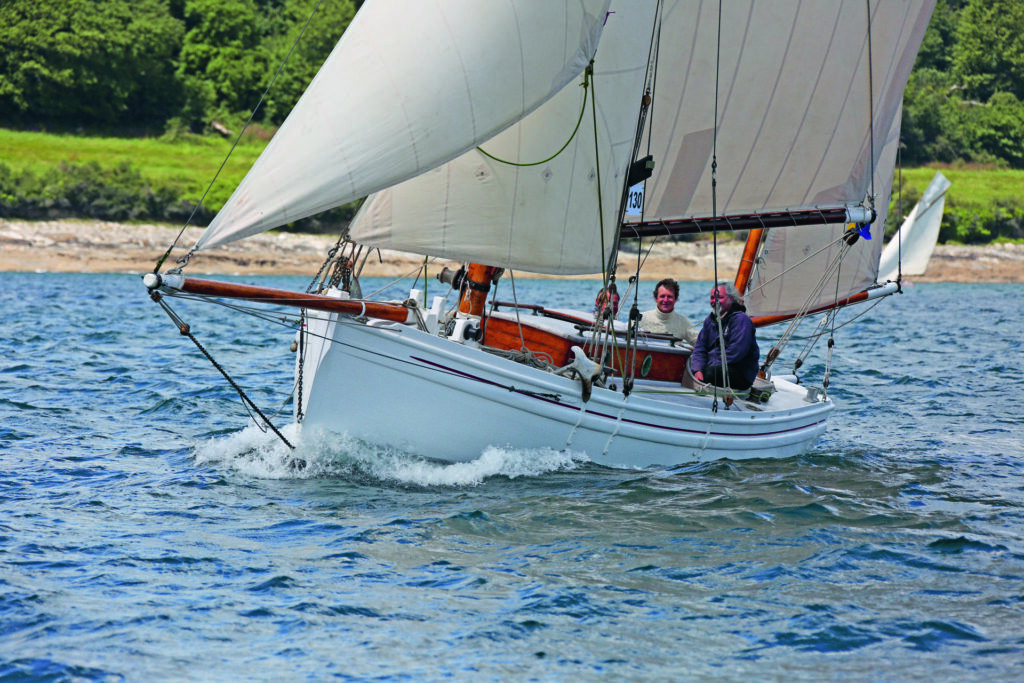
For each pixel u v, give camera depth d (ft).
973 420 169.48
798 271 155.84
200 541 91.15
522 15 95.20
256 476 113.19
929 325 384.27
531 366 113.60
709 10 127.24
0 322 288.10
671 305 138.72
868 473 125.08
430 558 87.97
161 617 74.74
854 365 249.75
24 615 74.08
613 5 107.04
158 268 90.79
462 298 118.52
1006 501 112.57
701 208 135.95
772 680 67.31
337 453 111.14
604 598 80.18
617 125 110.22
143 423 145.38
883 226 158.81
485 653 70.38
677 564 87.97
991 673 68.54
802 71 134.82
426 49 92.12
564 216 109.40
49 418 146.10
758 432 128.57
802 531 98.22
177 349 239.50
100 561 85.51
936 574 87.10
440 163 92.38
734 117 133.49
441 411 108.68
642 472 117.91
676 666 69.15
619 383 121.70
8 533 91.71
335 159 88.79
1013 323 395.96
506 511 100.99
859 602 80.48
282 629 73.36
